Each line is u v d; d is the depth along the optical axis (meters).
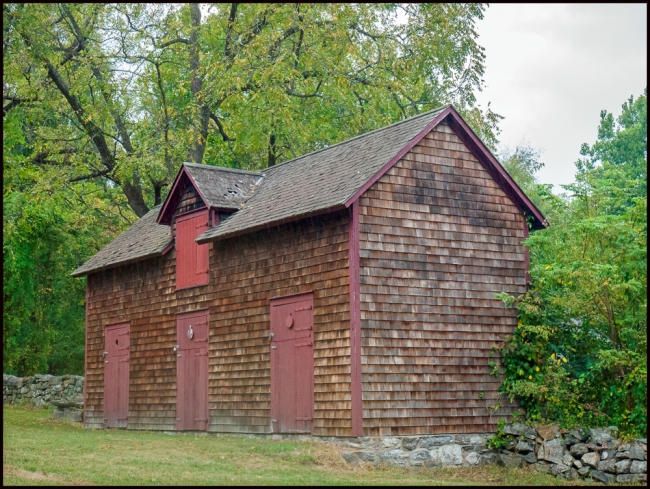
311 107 33.91
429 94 35.72
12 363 37.16
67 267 36.06
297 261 18.61
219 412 20.41
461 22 33.16
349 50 30.31
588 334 19.56
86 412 26.16
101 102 32.50
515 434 18.17
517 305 19.08
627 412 17.64
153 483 13.08
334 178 18.97
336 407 17.11
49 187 31.17
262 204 20.39
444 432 17.70
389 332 17.34
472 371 18.39
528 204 20.00
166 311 22.97
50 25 28.47
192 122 34.06
